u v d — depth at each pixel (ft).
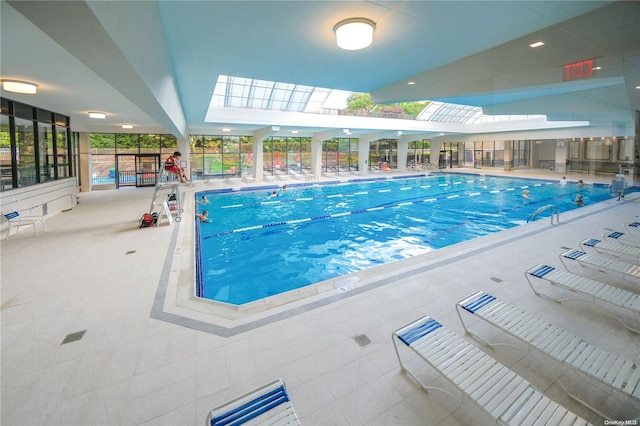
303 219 28.07
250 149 59.00
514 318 7.98
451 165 77.20
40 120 26.81
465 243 16.56
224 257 18.63
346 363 7.51
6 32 11.59
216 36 14.05
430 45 15.25
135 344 8.39
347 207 33.71
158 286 12.12
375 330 8.83
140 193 40.01
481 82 16.43
